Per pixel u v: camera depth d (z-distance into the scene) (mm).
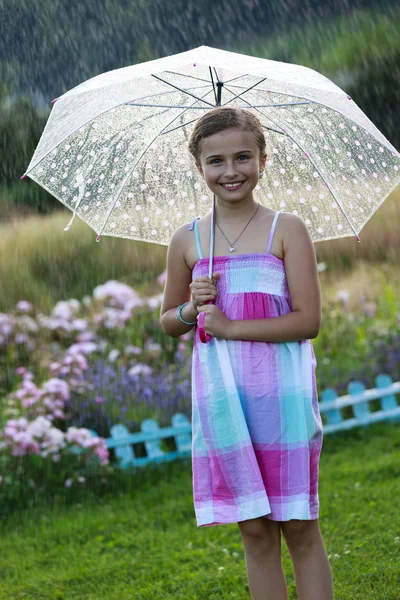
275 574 3080
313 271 3129
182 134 3611
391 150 3232
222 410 3033
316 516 3096
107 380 7621
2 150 16562
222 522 3031
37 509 6070
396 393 8031
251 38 23766
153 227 3656
